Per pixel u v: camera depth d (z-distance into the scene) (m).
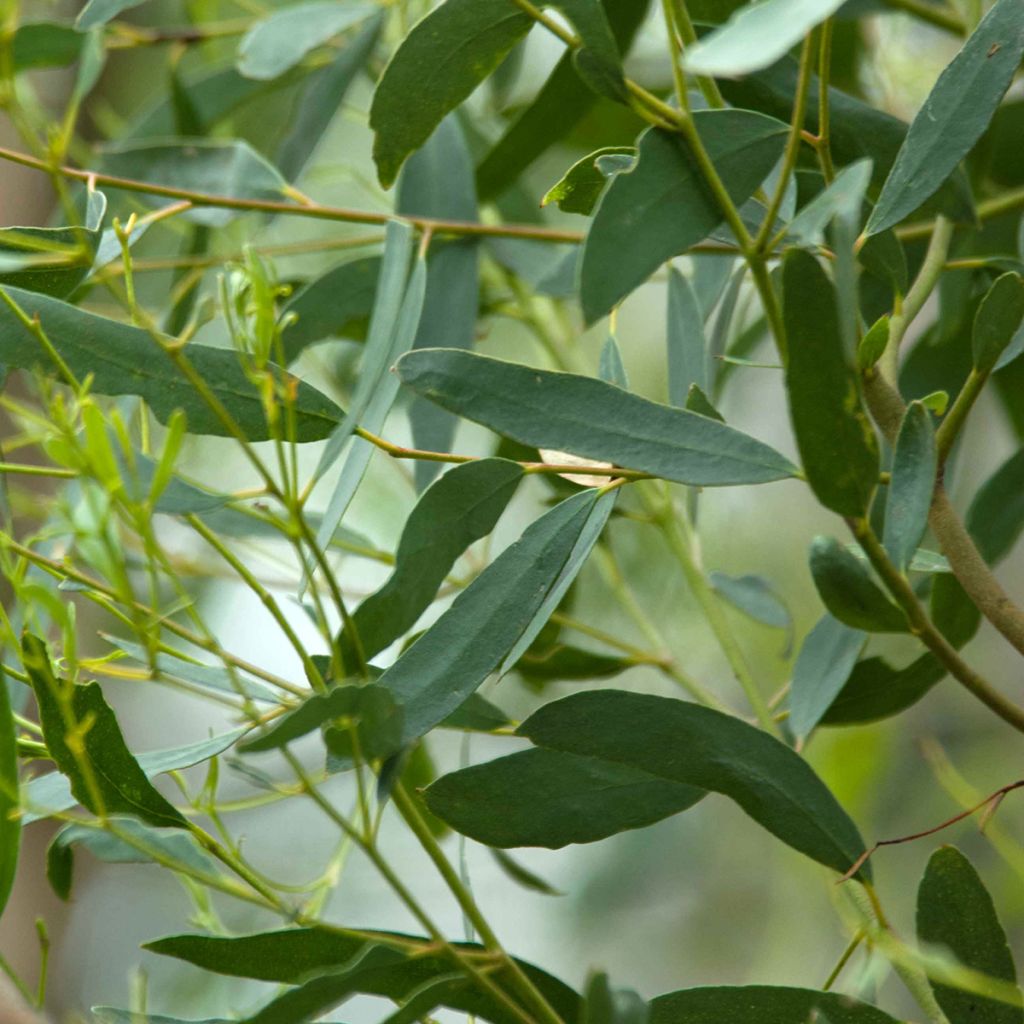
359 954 1.16
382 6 1.38
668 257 1.13
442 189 1.36
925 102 1.17
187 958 1.17
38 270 1.19
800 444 1.12
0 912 1.16
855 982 1.19
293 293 1.39
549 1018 1.15
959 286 1.32
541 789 1.17
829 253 1.16
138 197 1.35
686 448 1.15
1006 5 1.17
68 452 1.12
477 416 1.16
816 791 1.17
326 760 1.14
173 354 1.13
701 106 1.23
